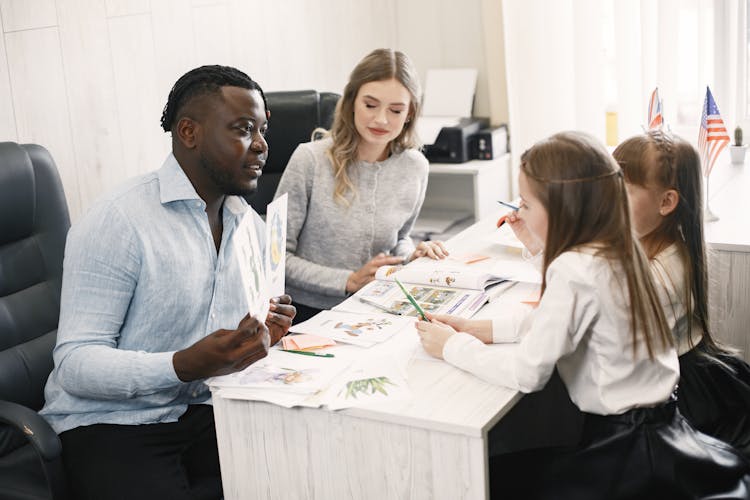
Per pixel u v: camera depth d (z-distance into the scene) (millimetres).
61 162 2609
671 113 3299
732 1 3273
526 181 1487
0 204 1880
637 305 1429
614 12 3344
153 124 2861
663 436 1433
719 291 2119
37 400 1915
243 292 1841
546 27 3486
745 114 3400
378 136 2279
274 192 2625
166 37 2854
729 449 1486
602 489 1423
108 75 2703
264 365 1622
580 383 1518
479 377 1506
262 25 3205
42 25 2520
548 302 1449
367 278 2193
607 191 1433
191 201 1756
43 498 1632
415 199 2465
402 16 3992
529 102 3590
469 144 3631
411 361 1602
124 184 1761
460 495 1374
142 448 1717
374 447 1432
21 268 1943
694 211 1730
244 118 1716
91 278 1679
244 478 1593
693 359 1770
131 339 1744
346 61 3691
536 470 1493
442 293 1950
